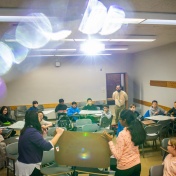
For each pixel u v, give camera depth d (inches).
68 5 101.7
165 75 298.0
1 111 255.9
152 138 196.9
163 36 209.5
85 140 90.3
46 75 376.2
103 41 225.0
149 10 115.9
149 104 350.6
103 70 398.3
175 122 232.4
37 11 109.1
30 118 93.8
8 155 138.5
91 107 289.3
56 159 94.0
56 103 382.9
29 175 90.7
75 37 193.0
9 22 129.4
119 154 89.8
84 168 100.3
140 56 373.4
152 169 98.6
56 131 93.8
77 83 390.0
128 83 411.5
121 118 97.3
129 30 170.4
